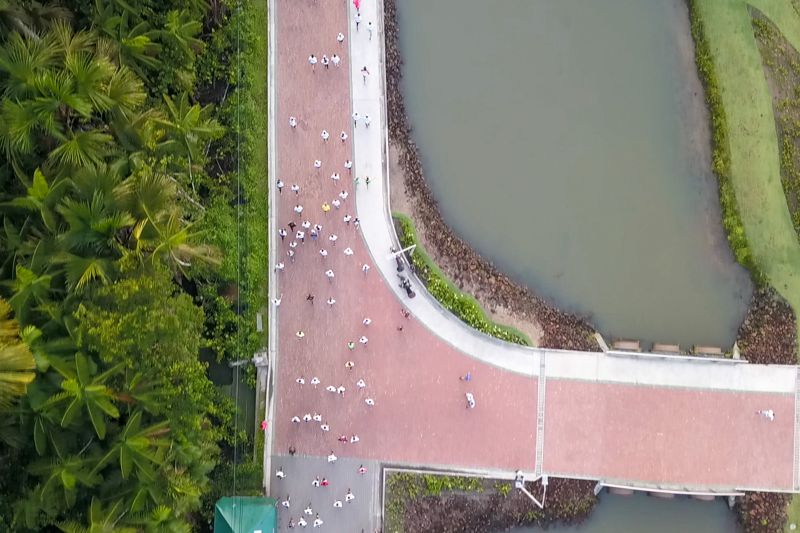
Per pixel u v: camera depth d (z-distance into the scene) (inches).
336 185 1380.4
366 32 1406.3
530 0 1464.1
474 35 1457.9
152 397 1003.3
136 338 946.1
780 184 1417.3
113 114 1003.9
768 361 1376.7
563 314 1398.9
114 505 959.0
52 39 917.2
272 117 1382.9
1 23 906.1
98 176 910.4
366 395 1355.8
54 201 892.6
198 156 1189.1
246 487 1306.6
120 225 917.2
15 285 858.1
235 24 1373.0
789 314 1392.7
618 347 1375.5
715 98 1429.6
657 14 1469.0
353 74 1400.1
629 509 1375.5
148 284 949.8
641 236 1425.9
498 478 1349.7
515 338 1371.8
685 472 1359.5
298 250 1365.7
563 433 1363.2
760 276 1397.6
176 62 1190.9
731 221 1408.7
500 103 1445.6
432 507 1344.7
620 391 1370.6
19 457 919.7
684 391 1370.6
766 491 1355.8
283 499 1327.5
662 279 1417.3
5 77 874.8
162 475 1039.0
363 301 1366.9
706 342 1403.8
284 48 1396.4
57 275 911.0
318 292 1364.4
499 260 1412.4
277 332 1355.8
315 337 1357.0
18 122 857.5
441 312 1371.8
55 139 930.7
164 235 971.9
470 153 1433.3
